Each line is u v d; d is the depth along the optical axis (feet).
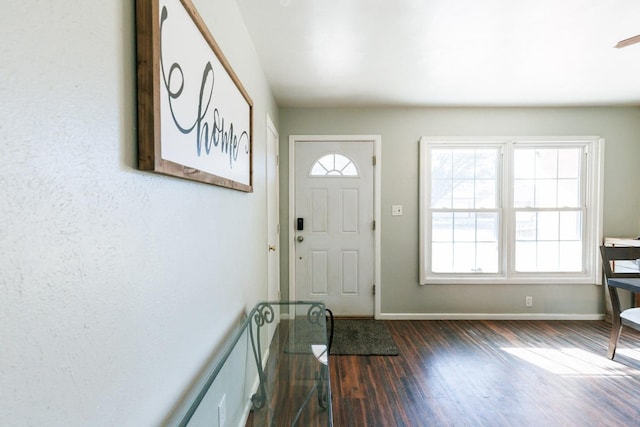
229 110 4.23
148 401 2.31
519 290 10.54
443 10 5.28
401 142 10.57
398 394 6.25
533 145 10.55
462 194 10.68
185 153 2.77
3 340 1.26
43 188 1.45
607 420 5.49
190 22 2.88
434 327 9.82
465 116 10.46
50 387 1.48
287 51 6.68
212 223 3.72
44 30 1.45
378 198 10.61
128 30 2.06
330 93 9.24
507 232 10.47
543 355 7.89
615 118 10.38
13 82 1.31
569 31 5.95
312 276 10.73
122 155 2.01
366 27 5.81
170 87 2.46
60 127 1.54
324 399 4.59
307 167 10.64
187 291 3.01
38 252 1.42
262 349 5.75
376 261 10.64
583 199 10.55
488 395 6.22
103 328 1.84
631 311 7.47
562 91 9.09
